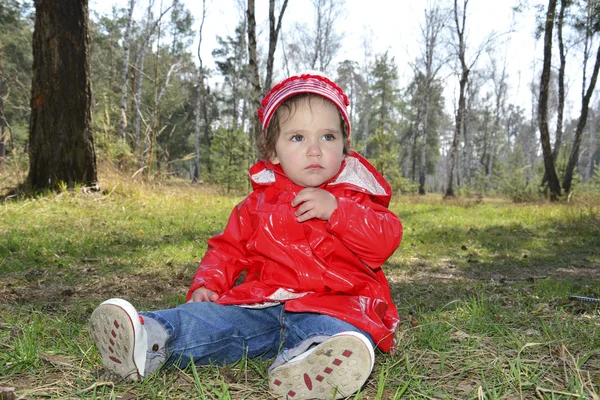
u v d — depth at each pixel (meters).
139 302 3.19
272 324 2.05
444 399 1.72
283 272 2.04
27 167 9.64
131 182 10.33
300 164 1.98
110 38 39.94
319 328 1.82
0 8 29.50
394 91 47.47
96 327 1.77
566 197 17.98
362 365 1.61
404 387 1.71
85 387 1.78
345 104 2.12
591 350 2.22
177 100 40.19
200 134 51.03
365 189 2.14
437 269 4.79
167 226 6.71
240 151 15.29
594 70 20.34
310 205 1.94
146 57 39.91
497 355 2.15
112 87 33.94
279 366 1.66
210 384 1.82
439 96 54.72
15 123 30.69
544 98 19.12
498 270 4.82
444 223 9.38
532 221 9.90
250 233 2.17
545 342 2.27
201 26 34.50
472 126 66.75
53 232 5.76
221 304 2.00
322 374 1.63
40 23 8.74
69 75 8.78
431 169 56.56
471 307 3.00
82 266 4.25
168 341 1.85
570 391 1.74
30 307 2.90
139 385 1.79
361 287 2.06
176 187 12.55
